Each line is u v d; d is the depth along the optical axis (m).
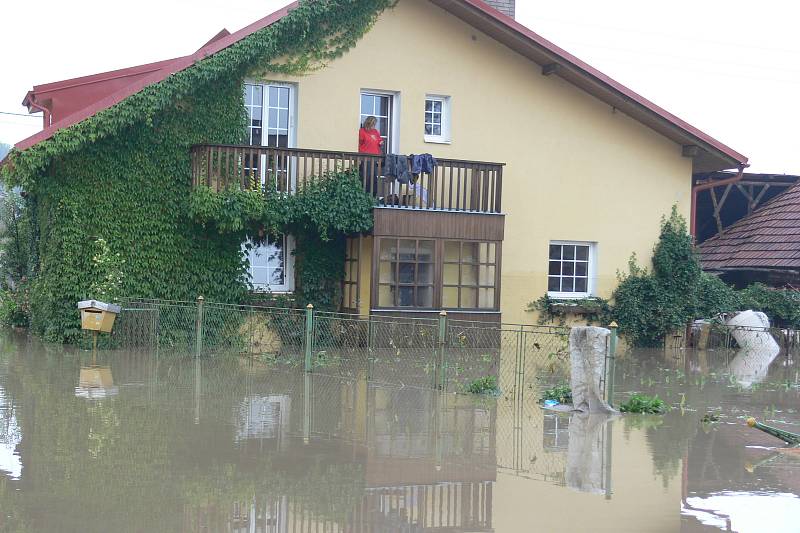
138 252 17.11
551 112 20.48
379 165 17.83
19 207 23.25
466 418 10.84
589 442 9.66
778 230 24.70
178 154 17.31
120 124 16.53
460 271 18.36
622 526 6.68
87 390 12.02
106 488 7.27
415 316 17.81
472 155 19.81
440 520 6.71
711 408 12.24
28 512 6.58
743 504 7.32
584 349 11.58
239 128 17.72
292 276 18.48
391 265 17.81
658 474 8.30
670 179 21.56
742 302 22.41
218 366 14.77
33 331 19.53
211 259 17.62
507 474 8.17
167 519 6.52
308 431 9.77
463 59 19.73
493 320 18.48
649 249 21.41
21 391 11.76
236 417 10.44
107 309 16.12
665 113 20.72
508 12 22.73
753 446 9.64
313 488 7.49
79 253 16.81
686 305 21.34
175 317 16.45
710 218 27.83
